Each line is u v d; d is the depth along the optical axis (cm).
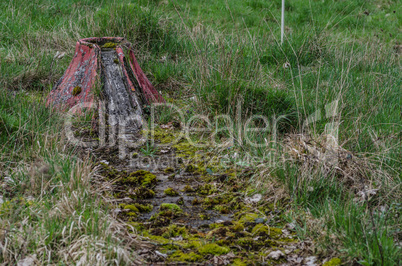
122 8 767
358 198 342
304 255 287
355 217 301
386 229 285
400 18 1095
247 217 334
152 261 279
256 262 281
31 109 465
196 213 341
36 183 345
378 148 396
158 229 313
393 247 275
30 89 584
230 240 303
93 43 539
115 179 386
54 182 349
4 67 596
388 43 862
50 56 660
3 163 374
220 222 327
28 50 677
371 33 962
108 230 289
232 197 364
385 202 338
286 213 333
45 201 323
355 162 372
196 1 1123
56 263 267
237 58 542
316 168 367
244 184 383
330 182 357
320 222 307
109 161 421
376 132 434
